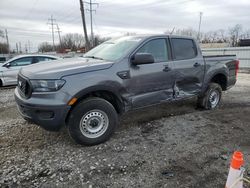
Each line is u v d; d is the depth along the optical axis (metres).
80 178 2.57
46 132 3.84
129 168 2.77
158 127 4.12
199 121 4.45
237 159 1.97
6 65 8.50
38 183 2.48
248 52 19.34
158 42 4.05
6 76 8.43
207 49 21.88
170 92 4.20
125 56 3.57
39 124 3.03
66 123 3.20
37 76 2.97
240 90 8.17
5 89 8.34
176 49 4.32
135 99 3.70
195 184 2.46
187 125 4.23
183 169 2.75
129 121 4.41
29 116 3.05
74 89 3.01
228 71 5.43
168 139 3.60
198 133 3.86
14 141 3.49
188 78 4.46
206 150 3.24
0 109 5.46
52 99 2.93
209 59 4.94
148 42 3.89
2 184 2.45
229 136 3.75
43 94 2.93
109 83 3.30
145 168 2.77
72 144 3.40
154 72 3.85
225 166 2.83
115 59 3.56
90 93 3.35
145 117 4.65
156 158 3.01
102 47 4.37
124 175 2.63
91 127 3.30
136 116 4.70
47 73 2.98
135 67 3.63
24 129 3.97
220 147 3.34
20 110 3.26
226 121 4.48
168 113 4.95
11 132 3.84
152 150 3.23
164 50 4.12
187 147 3.33
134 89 3.65
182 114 4.90
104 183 2.48
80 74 3.11
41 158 2.99
